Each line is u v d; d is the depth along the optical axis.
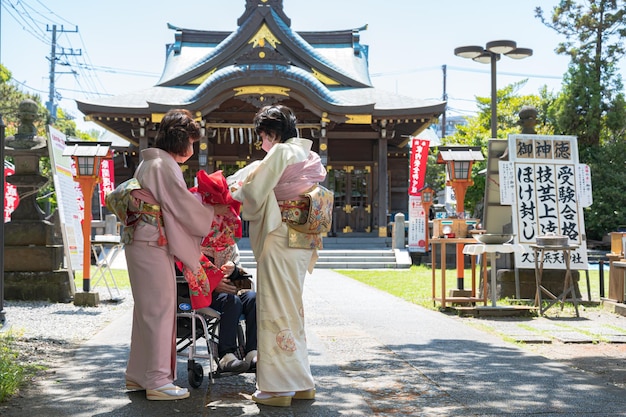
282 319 4.07
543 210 10.05
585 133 28.89
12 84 33.62
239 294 4.67
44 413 3.86
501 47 16.00
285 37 25.25
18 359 5.51
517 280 9.87
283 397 4.04
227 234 4.59
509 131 29.33
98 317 8.37
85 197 9.78
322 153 22.48
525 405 4.11
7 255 10.02
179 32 30.30
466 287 12.41
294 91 21.58
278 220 4.03
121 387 4.50
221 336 4.57
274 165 4.02
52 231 10.25
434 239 8.95
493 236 8.41
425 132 38.97
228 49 25.39
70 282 9.99
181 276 4.56
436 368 5.20
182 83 25.66
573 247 8.73
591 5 29.31
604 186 27.42
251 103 21.78
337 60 29.11
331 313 8.48
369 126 24.69
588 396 4.33
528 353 5.86
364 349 6.01
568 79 29.55
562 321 8.08
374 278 14.58
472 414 3.92
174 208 4.11
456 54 16.55
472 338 6.64
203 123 21.86
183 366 5.30
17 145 10.16
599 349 6.28
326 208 4.18
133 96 23.91
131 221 4.20
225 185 4.33
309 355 5.71
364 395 4.37
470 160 11.39
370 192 25.39
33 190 10.18
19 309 9.05
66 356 5.75
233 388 4.55
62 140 10.23
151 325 4.16
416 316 8.23
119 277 14.26
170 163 4.19
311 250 4.23
